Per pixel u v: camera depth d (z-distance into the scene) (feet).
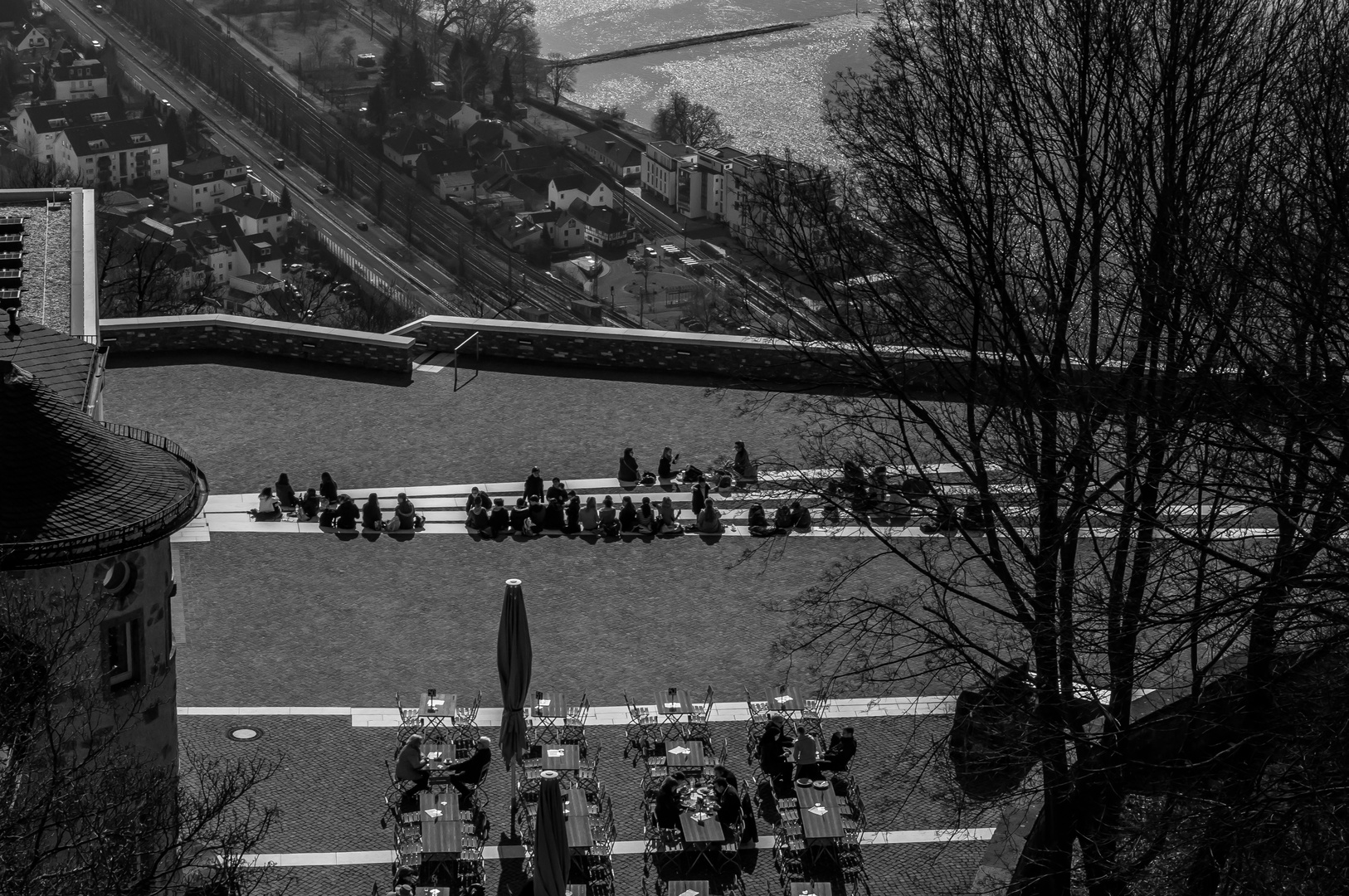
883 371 160.56
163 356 288.51
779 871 167.73
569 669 204.13
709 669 204.85
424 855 165.17
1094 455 140.67
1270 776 118.21
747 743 189.57
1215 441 119.55
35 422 150.00
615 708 196.24
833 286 172.86
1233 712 131.64
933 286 169.78
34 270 250.16
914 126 156.76
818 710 189.78
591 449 262.88
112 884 125.29
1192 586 146.20
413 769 173.78
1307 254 123.65
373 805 175.94
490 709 195.42
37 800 130.21
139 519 149.48
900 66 158.61
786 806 172.76
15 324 177.17
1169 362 134.82
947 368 176.86
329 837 170.50
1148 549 131.64
